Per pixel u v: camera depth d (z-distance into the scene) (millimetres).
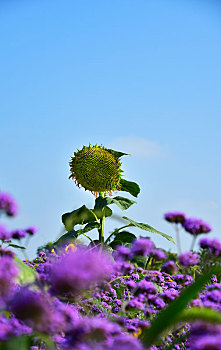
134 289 2824
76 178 6945
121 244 6461
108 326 1641
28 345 1849
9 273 1594
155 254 2328
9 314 1967
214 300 2330
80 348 1551
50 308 1708
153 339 1861
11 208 1952
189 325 2547
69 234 5930
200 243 2287
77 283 1329
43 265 2832
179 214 2297
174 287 3521
